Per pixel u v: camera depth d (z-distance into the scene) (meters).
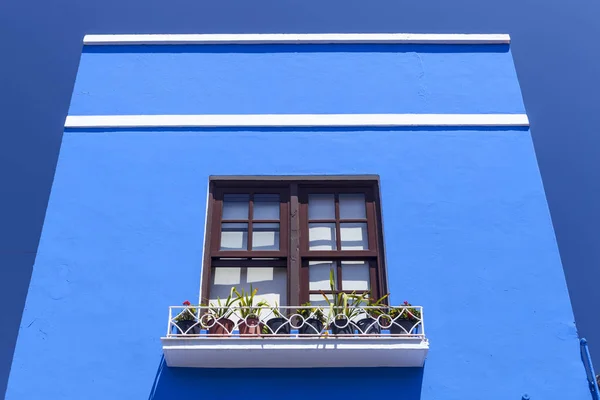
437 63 7.96
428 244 6.79
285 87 7.76
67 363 6.14
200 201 7.02
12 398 5.97
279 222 7.06
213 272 6.86
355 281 6.81
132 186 7.08
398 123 7.51
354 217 7.12
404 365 6.14
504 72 7.90
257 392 6.06
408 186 7.13
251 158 7.28
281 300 6.75
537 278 6.62
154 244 6.76
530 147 7.39
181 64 7.91
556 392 6.08
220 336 5.96
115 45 8.02
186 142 7.36
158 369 6.14
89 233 6.79
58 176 7.09
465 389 6.09
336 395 6.05
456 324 6.39
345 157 7.30
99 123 7.44
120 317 6.37
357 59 7.98
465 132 7.48
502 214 6.97
